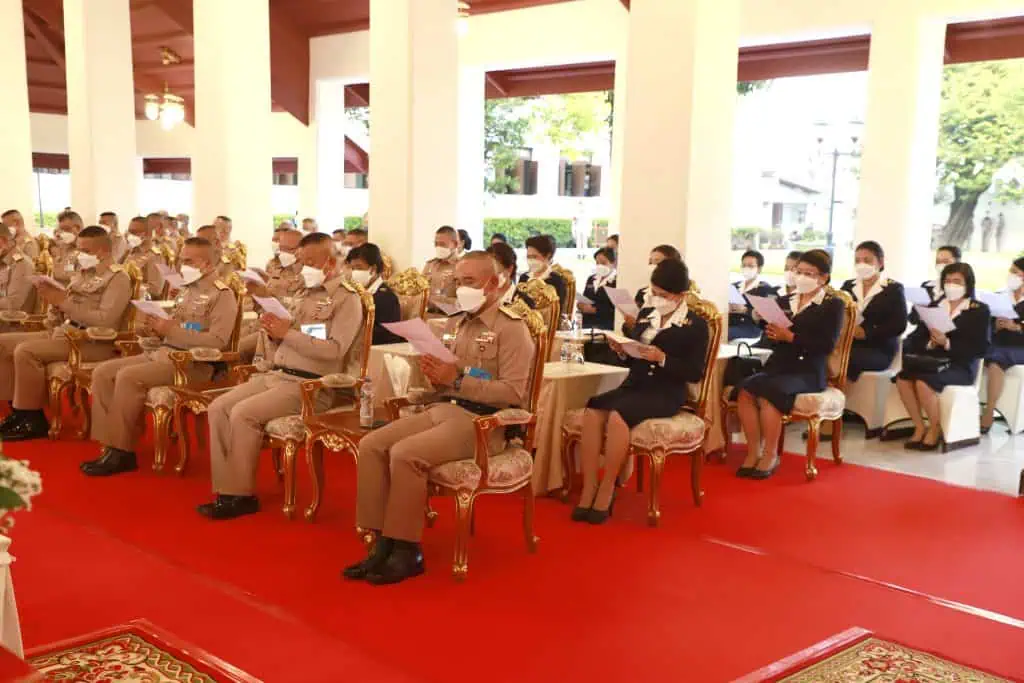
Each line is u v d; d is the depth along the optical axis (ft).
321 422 14.19
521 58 38.88
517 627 11.05
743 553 13.80
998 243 35.55
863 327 22.54
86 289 19.62
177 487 16.55
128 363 17.81
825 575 12.96
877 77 28.99
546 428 16.12
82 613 11.13
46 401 20.03
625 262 22.63
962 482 18.07
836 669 10.06
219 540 13.89
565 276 22.71
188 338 17.54
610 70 39.86
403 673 9.80
